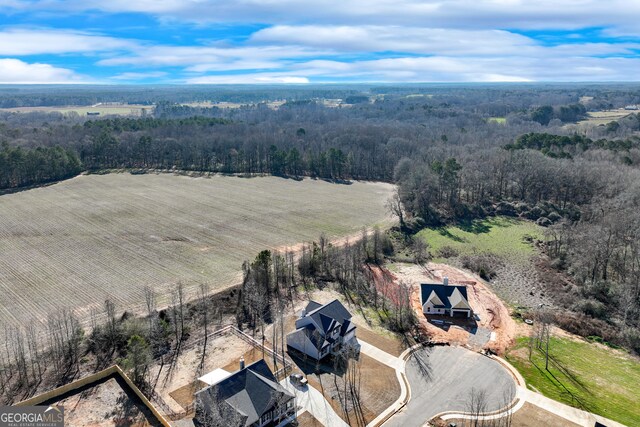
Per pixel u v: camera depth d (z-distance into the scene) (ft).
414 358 190.70
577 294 253.44
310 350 187.62
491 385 173.58
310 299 241.55
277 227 362.53
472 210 406.82
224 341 201.36
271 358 188.44
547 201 410.93
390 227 364.17
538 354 195.42
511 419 154.81
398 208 400.47
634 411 159.02
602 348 203.62
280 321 216.95
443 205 414.00
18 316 220.23
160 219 377.71
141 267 280.92
